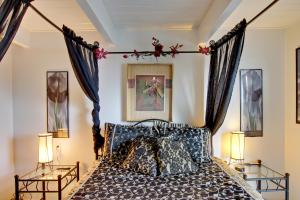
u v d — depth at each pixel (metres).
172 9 2.84
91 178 2.40
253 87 3.61
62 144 3.64
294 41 3.39
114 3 2.64
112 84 3.62
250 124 3.61
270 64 3.61
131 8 2.80
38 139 3.61
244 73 3.61
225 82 2.68
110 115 3.62
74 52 2.56
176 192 2.05
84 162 3.64
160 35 3.61
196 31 3.59
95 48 3.23
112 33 3.30
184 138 3.02
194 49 3.60
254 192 2.07
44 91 3.65
